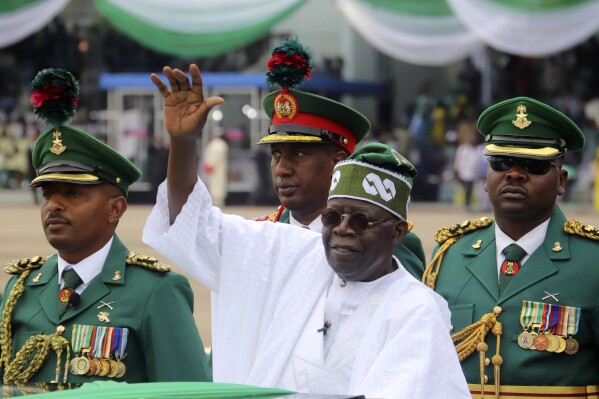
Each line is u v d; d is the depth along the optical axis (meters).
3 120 51.78
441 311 7.12
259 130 46.91
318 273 7.51
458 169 43.50
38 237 31.88
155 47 35.09
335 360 7.11
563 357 9.30
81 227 8.68
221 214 7.90
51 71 8.64
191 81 7.44
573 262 9.48
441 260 10.07
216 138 44.69
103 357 8.55
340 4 38.19
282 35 51.00
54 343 8.63
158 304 8.67
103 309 8.69
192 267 7.71
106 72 51.22
